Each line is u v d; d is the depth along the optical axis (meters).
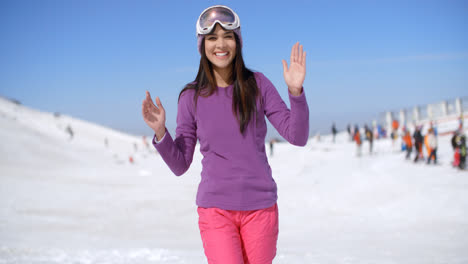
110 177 26.30
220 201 2.32
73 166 34.28
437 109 38.53
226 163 2.35
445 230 9.59
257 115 2.40
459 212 11.23
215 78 2.51
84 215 14.13
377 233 10.09
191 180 21.44
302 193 16.92
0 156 31.19
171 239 10.62
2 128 40.78
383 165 21.55
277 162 31.56
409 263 5.50
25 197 17.12
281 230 11.73
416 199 13.21
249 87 2.40
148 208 15.35
